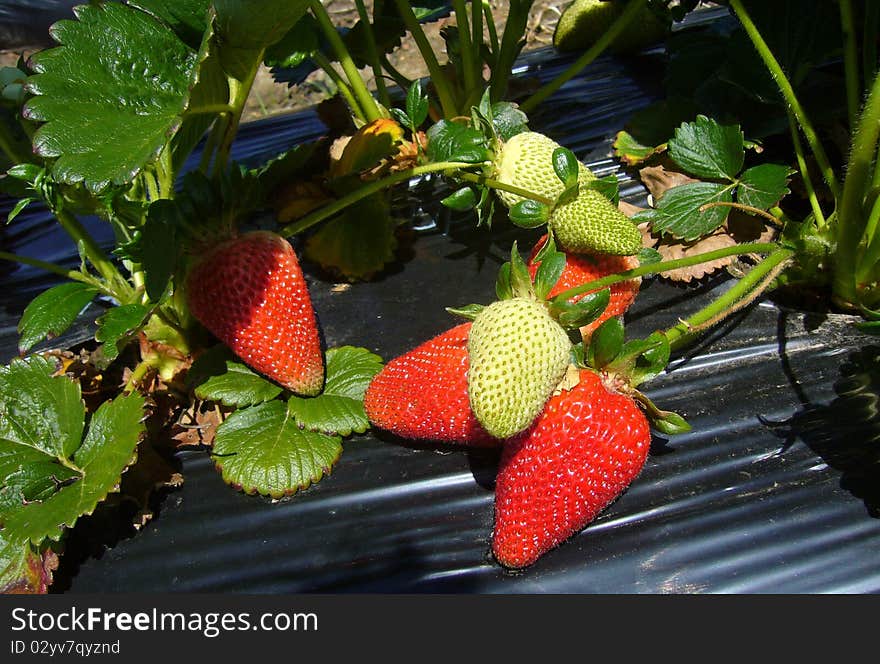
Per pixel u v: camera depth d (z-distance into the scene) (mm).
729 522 233
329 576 233
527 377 195
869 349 271
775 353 274
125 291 283
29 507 221
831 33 309
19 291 344
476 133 270
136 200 259
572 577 226
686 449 250
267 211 348
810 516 233
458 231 333
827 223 275
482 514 242
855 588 218
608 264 250
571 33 463
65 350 298
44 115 205
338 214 321
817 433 250
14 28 615
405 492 248
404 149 330
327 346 294
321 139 371
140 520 244
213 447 253
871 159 243
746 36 323
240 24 220
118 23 221
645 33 444
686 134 298
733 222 302
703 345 278
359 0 350
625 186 346
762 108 333
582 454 205
